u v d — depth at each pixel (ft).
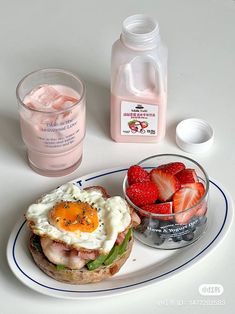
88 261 1.25
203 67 1.68
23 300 1.28
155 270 1.31
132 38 1.37
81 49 1.73
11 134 1.56
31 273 1.28
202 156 1.51
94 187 1.38
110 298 1.28
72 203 1.28
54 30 1.77
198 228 1.33
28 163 1.51
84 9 1.82
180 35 1.75
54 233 1.25
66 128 1.40
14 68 1.69
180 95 1.62
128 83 1.42
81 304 1.28
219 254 1.34
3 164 1.51
